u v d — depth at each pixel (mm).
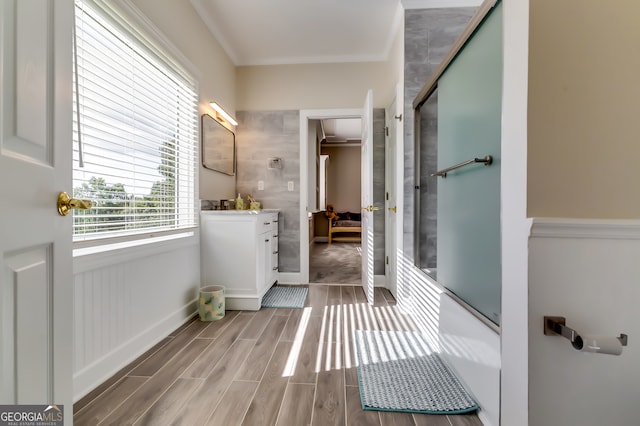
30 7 659
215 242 2557
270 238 3086
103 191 1545
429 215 2420
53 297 734
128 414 1227
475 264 1415
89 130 1435
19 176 618
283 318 2352
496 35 1237
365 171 3133
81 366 1351
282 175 3486
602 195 761
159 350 1800
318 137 6379
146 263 1819
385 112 3344
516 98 823
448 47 2477
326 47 3219
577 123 761
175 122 2215
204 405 1285
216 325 2199
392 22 2781
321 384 1446
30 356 658
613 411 756
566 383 756
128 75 1698
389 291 3152
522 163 788
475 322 1290
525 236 771
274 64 3473
